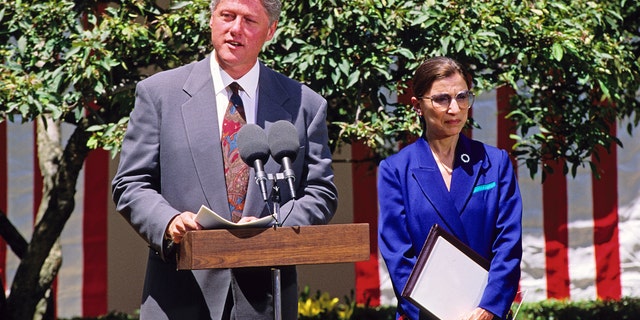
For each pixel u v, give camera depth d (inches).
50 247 491.5
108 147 378.6
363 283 640.4
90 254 631.8
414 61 380.8
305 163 249.1
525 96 437.1
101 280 633.0
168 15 384.8
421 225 273.7
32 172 619.2
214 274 236.5
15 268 620.7
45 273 518.3
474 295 264.4
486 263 268.2
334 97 404.8
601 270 650.2
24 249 519.8
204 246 209.0
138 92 246.2
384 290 639.8
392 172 278.7
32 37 383.9
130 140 244.1
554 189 651.5
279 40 385.4
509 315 271.6
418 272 262.7
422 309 261.0
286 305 239.9
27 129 618.5
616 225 650.2
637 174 650.2
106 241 634.8
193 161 239.6
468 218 273.1
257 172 222.5
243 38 239.0
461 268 265.1
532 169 425.4
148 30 386.6
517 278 268.8
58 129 539.2
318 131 252.8
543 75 405.7
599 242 650.8
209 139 240.2
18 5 380.2
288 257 213.8
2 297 487.5
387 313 570.6
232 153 241.6
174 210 226.8
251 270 229.6
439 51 372.8
